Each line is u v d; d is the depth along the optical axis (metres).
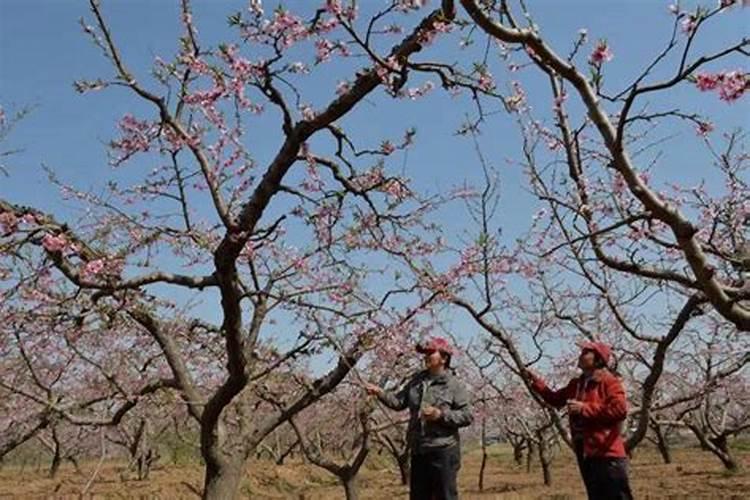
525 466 34.44
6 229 6.37
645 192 3.54
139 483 23.97
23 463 31.58
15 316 7.23
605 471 5.97
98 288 6.41
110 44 6.91
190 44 6.69
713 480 20.95
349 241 7.72
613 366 8.09
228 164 7.86
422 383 6.30
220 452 7.46
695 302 6.39
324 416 17.69
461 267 8.25
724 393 21.98
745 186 8.24
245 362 6.75
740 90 4.08
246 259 7.68
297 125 6.26
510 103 6.70
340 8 5.73
